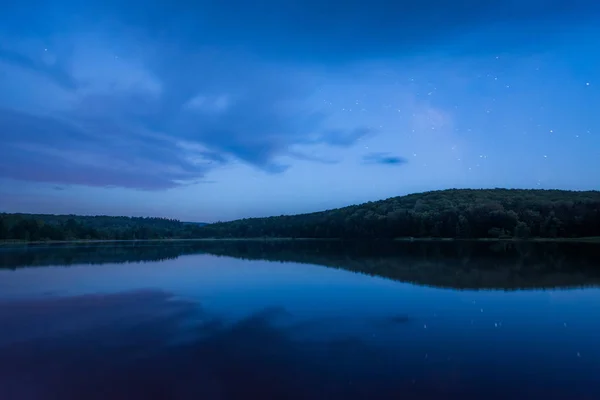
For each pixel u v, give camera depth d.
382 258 51.53
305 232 152.88
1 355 14.38
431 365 12.91
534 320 18.42
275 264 46.03
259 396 10.99
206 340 15.85
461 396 10.77
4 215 128.75
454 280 31.02
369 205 150.25
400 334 16.33
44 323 18.81
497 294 24.86
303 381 11.83
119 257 60.94
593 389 11.15
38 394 11.44
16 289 29.08
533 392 10.98
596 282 28.98
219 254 66.31
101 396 11.26
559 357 13.58
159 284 30.94
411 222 112.19
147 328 17.77
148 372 12.74
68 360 13.86
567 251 56.47
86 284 31.31
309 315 19.78
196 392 11.34
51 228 135.50
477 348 14.55
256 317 19.53
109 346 15.30
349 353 14.08
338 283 29.98
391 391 11.09
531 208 101.75
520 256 49.94
